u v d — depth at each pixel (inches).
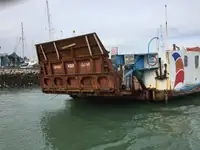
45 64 512.4
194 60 571.8
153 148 279.9
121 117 413.1
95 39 400.8
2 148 291.9
